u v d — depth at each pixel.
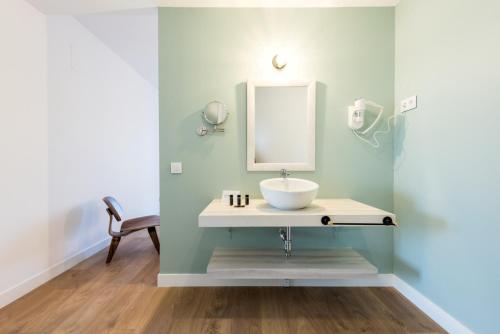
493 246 1.18
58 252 2.18
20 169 1.83
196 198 1.98
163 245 1.98
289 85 1.95
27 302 1.73
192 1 1.91
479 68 1.24
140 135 3.77
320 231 1.98
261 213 1.48
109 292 1.86
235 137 1.98
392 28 1.95
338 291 1.89
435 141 1.53
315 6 1.95
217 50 1.96
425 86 1.61
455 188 1.39
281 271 1.58
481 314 1.24
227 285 1.97
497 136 1.16
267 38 1.96
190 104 1.97
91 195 2.65
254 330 1.45
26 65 1.87
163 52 1.96
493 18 1.17
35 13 1.93
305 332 1.43
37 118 1.97
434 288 1.55
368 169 1.97
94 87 2.69
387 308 1.67
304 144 1.97
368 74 1.96
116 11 1.99
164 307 1.67
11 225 1.76
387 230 1.98
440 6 1.48
